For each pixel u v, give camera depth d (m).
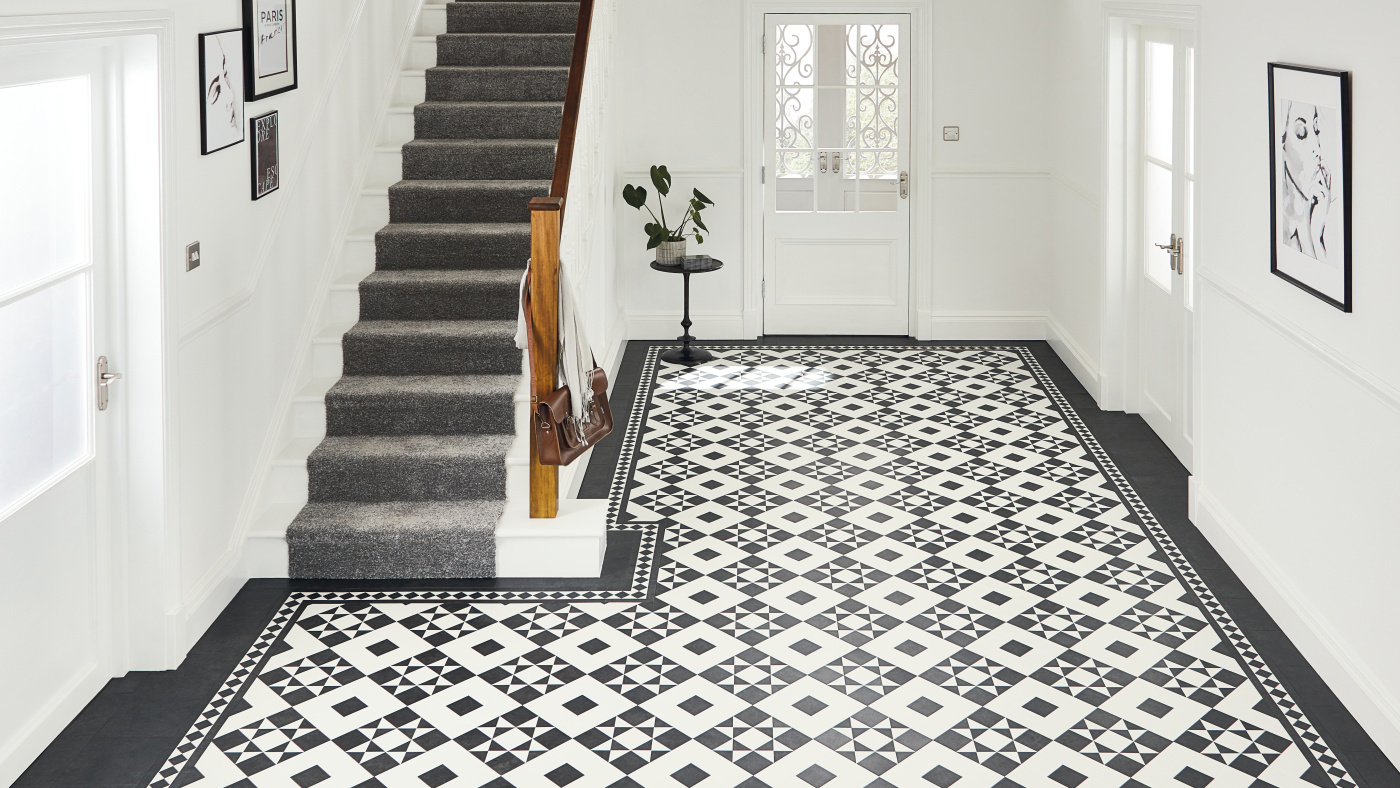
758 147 9.04
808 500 6.21
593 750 4.04
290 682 4.47
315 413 5.74
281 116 5.56
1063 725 4.16
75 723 4.18
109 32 3.83
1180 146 6.42
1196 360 5.80
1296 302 4.60
